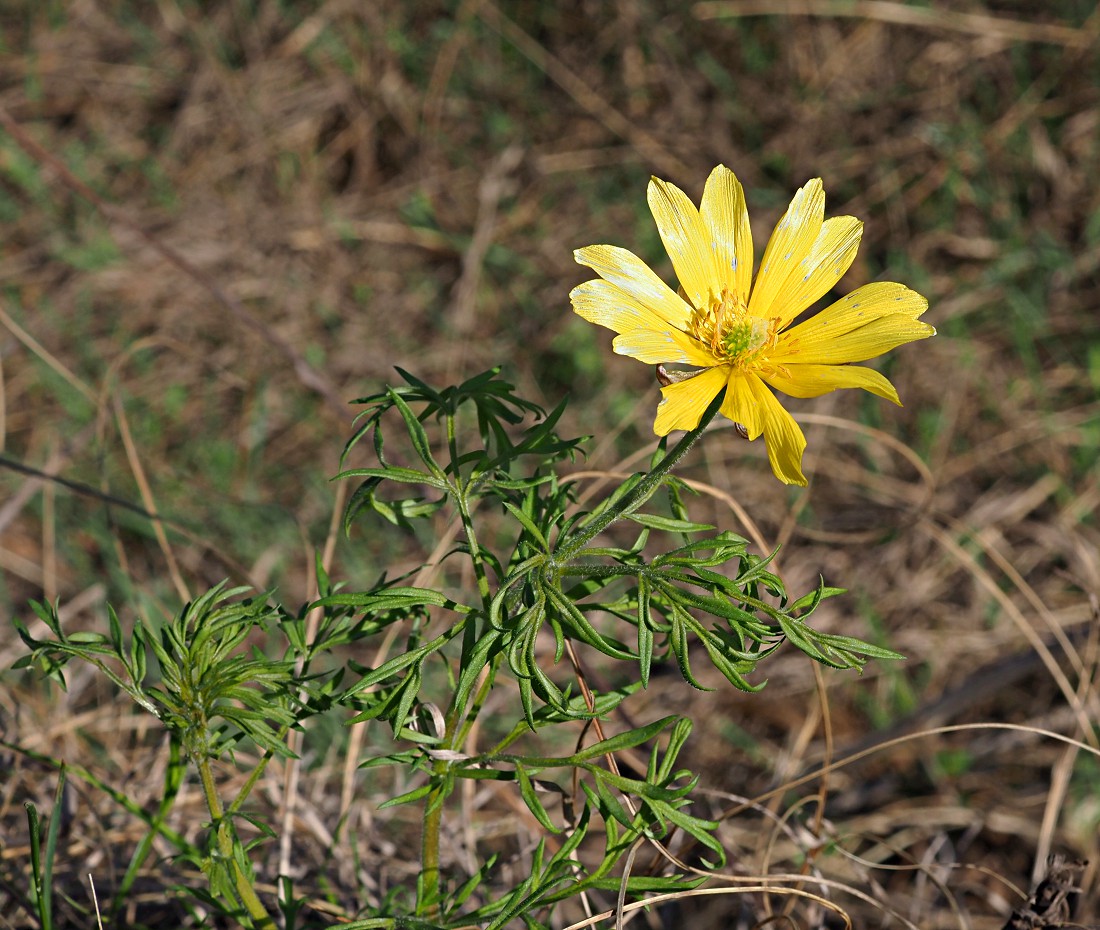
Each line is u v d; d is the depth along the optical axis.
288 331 6.30
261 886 3.37
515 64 7.32
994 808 4.65
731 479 5.75
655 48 7.17
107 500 3.87
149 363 6.14
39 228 6.64
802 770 4.68
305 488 5.78
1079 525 5.55
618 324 2.37
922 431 5.88
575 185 6.84
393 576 5.29
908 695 5.05
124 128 7.18
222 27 7.52
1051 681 5.00
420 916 2.69
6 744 3.31
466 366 6.20
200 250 6.54
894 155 6.74
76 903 3.35
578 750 2.92
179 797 3.75
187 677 2.47
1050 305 6.27
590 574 2.32
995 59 6.98
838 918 4.21
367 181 7.12
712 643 2.22
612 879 2.52
